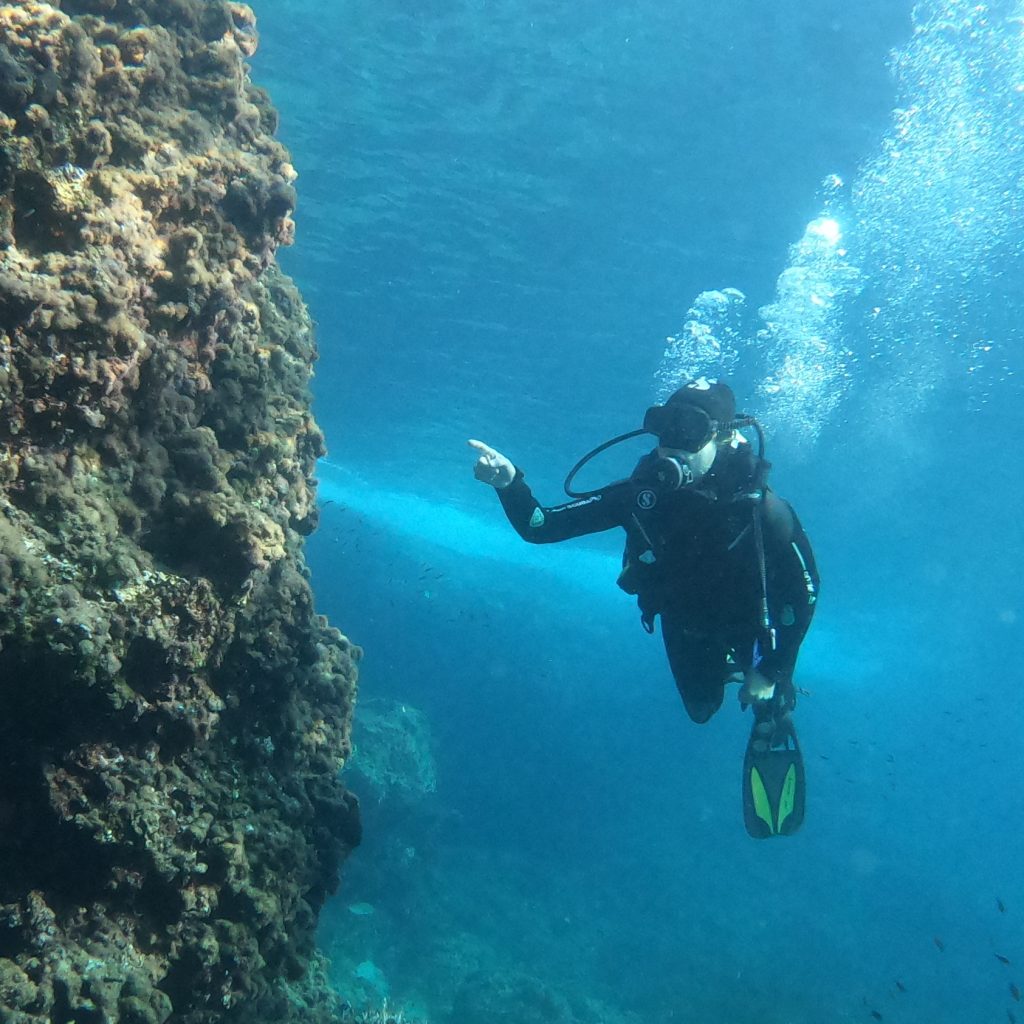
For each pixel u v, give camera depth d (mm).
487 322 17375
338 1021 4156
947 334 14930
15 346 2400
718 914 29609
